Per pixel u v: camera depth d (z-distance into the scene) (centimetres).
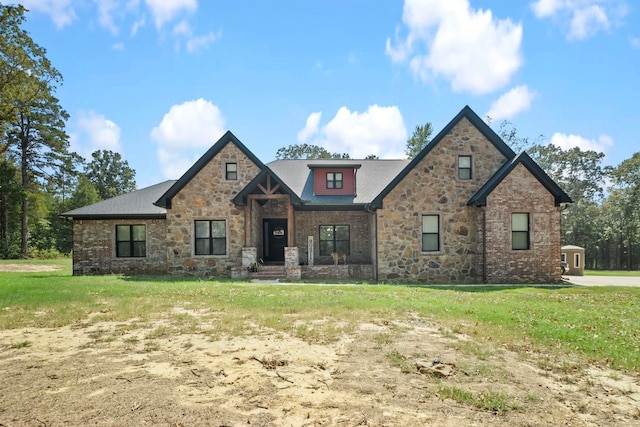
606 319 890
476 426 380
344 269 1947
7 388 443
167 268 1948
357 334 700
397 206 1845
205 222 1977
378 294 1218
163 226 2088
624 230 4581
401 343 648
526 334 727
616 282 1836
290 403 415
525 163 1759
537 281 1745
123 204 2166
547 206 1762
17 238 4044
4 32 2816
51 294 1105
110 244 2088
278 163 2383
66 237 4903
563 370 554
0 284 1382
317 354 582
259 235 2128
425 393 452
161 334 681
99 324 755
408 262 1833
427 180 1855
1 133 3562
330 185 2080
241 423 368
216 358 555
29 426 357
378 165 2366
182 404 406
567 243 4925
